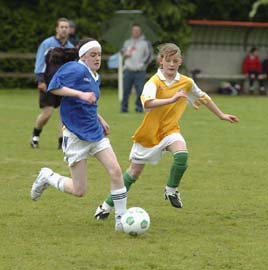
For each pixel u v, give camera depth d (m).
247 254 14.79
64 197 20.42
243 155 28.89
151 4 74.12
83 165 16.50
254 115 46.41
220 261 14.27
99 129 16.44
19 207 19.06
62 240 15.73
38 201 19.86
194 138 34.16
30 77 71.06
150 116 17.75
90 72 16.59
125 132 35.59
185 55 74.44
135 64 45.19
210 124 40.47
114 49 72.44
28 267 13.78
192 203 19.86
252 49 72.56
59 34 28.67
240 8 79.56
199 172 24.83
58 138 32.56
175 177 18.06
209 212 18.73
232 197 20.72
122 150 29.86
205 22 73.44
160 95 17.81
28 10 72.25
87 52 16.55
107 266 13.87
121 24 57.12
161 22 74.12
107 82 72.00
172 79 17.92
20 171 24.73
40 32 72.38
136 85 45.72
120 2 74.06
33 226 17.02
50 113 29.55
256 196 20.89
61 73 16.27
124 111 46.41
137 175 18.36
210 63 74.88
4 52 71.50
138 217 16.03
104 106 51.91
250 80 72.38
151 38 57.16
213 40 74.69
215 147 31.12
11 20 71.44
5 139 32.97
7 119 41.69
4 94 64.19
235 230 16.83
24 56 70.75
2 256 14.49
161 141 17.95
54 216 18.06
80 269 13.69
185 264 14.05
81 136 16.17
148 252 14.83
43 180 17.34
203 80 73.94
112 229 16.75
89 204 19.56
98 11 73.38
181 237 16.09
